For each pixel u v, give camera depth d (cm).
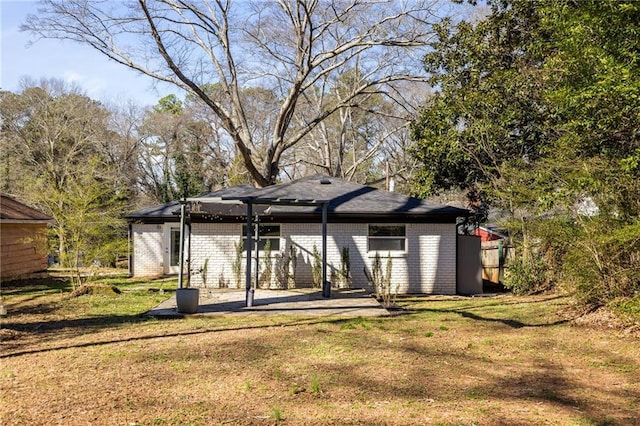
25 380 614
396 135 3934
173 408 517
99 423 474
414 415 499
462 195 2939
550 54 1559
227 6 2344
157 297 1439
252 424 474
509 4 1783
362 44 2323
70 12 1983
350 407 522
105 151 3553
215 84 3472
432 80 1945
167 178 3719
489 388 595
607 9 927
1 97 3366
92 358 725
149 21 2012
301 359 723
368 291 1606
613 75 890
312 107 3706
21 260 1973
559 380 634
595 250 1030
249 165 2484
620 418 498
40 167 3234
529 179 1416
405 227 1692
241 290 1603
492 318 1103
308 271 1678
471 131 1716
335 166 4119
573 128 1210
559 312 1147
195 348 790
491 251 2014
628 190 991
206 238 1691
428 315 1145
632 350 792
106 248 1540
